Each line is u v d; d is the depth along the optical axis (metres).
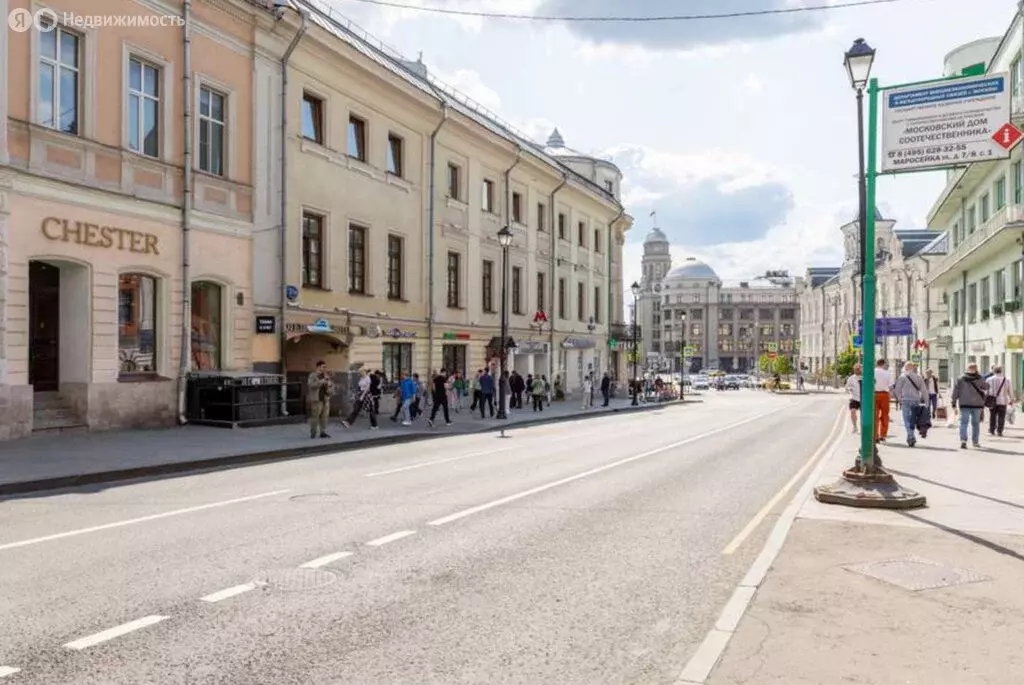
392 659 4.83
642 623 5.56
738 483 12.52
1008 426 24.02
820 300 107.19
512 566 7.09
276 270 23.33
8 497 10.80
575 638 5.25
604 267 53.19
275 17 22.64
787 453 17.47
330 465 14.76
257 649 4.96
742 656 4.70
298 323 24.09
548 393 39.53
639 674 4.64
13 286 16.00
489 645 5.09
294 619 5.55
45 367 17.77
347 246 26.56
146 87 19.44
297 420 22.59
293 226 23.98
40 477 11.70
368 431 21.53
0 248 15.70
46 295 17.72
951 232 48.00
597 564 7.20
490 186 37.31
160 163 19.52
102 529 8.53
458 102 36.28
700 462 15.55
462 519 9.25
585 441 20.55
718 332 159.25
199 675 4.55
